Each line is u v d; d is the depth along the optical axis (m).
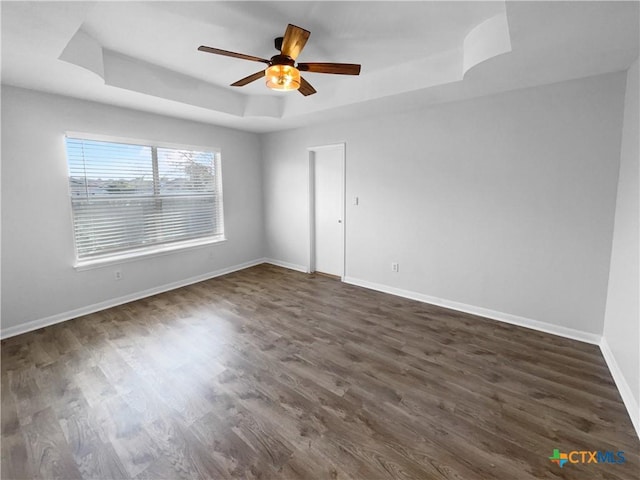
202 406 1.98
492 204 3.15
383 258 4.07
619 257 2.37
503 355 2.56
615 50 2.07
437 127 3.41
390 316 3.34
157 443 1.70
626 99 2.38
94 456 1.62
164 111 3.69
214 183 4.71
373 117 3.90
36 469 1.55
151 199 3.95
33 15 1.68
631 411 1.87
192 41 2.51
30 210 2.98
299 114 3.86
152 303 3.71
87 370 2.36
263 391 2.12
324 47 2.59
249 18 2.16
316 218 4.89
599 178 2.59
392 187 3.85
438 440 1.71
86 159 3.34
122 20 2.19
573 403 2.00
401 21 2.19
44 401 2.02
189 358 2.53
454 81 2.68
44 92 2.96
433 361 2.48
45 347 2.69
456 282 3.49
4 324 2.89
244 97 3.95
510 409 1.95
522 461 1.58
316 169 4.77
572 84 2.62
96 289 3.49
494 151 3.07
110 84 2.75
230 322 3.20
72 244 3.27
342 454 1.63
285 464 1.57
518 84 2.74
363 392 2.12
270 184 5.30
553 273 2.88
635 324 1.95
